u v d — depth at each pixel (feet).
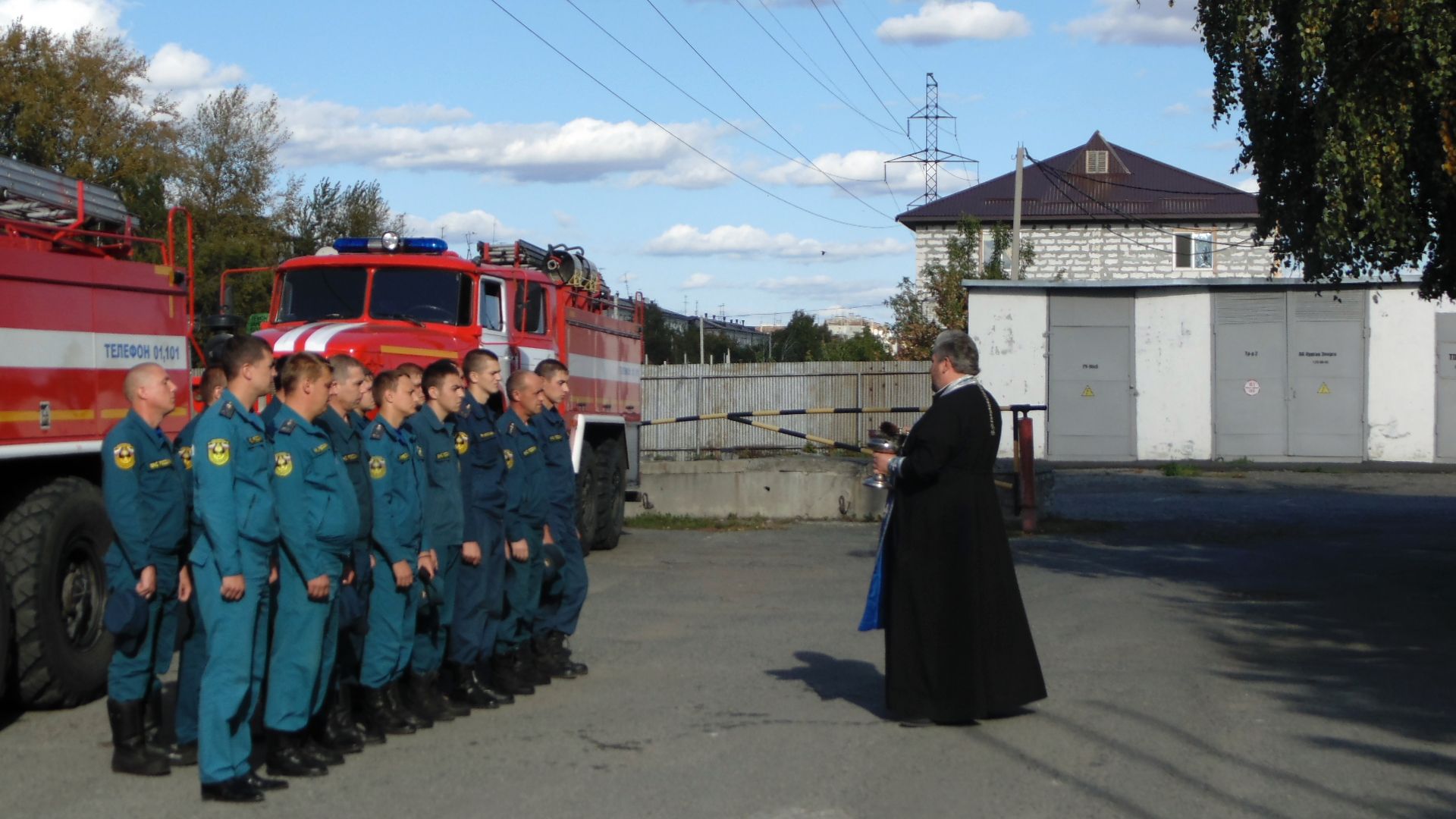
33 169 27.17
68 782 20.92
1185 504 65.21
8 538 24.62
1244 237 157.17
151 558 21.71
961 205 164.66
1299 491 71.87
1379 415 88.63
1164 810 18.80
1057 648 30.99
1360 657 29.89
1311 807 18.92
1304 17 31.19
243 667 19.67
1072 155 171.12
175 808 19.36
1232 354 90.94
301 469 20.76
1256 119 36.04
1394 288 87.92
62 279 25.64
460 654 25.59
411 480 23.75
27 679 24.85
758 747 22.45
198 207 143.95
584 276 52.21
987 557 23.76
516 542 26.35
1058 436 93.71
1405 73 30.89
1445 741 22.54
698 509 63.57
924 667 23.58
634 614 36.37
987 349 94.43
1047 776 20.58
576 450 48.96
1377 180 31.12
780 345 237.45
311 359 21.07
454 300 42.96
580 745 22.77
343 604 21.75
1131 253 159.12
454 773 21.09
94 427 26.48
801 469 62.64
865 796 19.52
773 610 36.96
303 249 148.87
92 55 128.26
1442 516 59.47
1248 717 24.30
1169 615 35.45
